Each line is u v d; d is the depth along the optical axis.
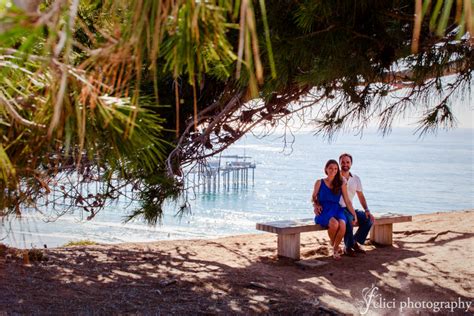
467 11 0.57
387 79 3.26
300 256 7.38
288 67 2.62
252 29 0.59
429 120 3.47
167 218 28.70
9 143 0.94
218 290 5.82
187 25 0.72
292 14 2.53
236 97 3.73
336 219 7.09
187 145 4.10
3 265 5.98
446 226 9.38
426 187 53.84
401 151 143.38
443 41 2.69
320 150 145.00
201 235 23.55
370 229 8.16
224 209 36.38
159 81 3.62
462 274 6.33
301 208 38.06
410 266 6.75
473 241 8.10
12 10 0.56
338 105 3.67
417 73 2.91
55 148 1.00
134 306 5.20
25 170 0.96
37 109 0.87
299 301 5.43
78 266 6.54
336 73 2.62
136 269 6.60
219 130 4.30
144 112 0.93
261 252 7.72
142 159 0.98
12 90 0.91
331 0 2.33
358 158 108.62
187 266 6.84
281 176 71.12
